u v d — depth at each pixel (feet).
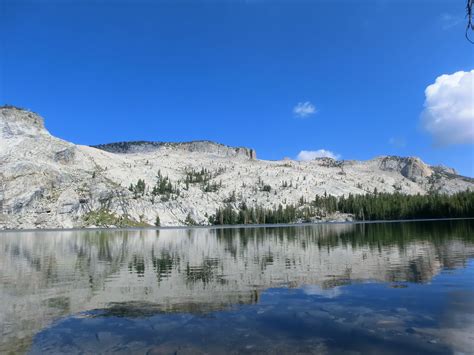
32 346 58.75
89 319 73.82
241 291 97.19
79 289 106.93
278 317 70.74
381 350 52.47
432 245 206.80
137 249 256.73
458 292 87.40
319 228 564.30
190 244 297.53
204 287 104.63
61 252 241.14
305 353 52.21
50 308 84.07
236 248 239.30
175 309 79.92
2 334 65.10
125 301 89.71
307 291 94.07
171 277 125.18
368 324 64.34
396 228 439.63
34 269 154.61
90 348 57.06
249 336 60.13
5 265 170.40
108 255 214.48
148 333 63.36
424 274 113.70
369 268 129.39
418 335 58.08
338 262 148.05
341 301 81.82
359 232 384.27
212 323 68.23
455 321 64.75
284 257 174.40
